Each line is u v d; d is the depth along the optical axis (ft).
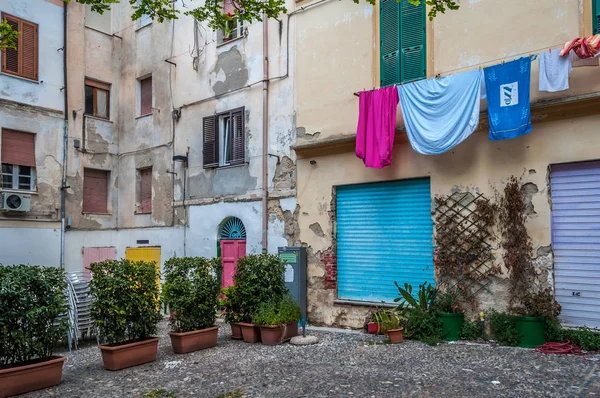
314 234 36.17
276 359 25.04
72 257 47.57
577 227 25.58
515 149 27.40
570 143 25.66
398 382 20.10
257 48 41.22
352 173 34.32
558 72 25.17
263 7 30.73
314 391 19.27
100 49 52.19
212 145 43.86
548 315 24.82
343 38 35.55
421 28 31.76
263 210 39.14
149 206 50.14
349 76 34.94
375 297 33.19
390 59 33.04
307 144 36.29
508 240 27.25
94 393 20.08
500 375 20.48
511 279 26.99
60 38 48.37
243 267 31.07
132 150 51.49
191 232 44.98
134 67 52.24
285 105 38.75
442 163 30.14
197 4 46.42
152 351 25.34
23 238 43.80
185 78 47.09
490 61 28.58
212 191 43.75
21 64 45.14
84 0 28.71
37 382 20.65
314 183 36.45
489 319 27.45
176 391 20.01
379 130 31.37
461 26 29.94
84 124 49.88
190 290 27.96
